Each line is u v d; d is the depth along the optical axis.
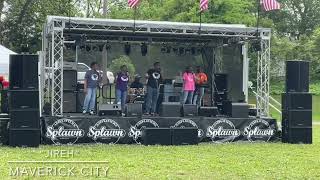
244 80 21.72
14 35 38.19
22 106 16.64
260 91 20.08
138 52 23.30
